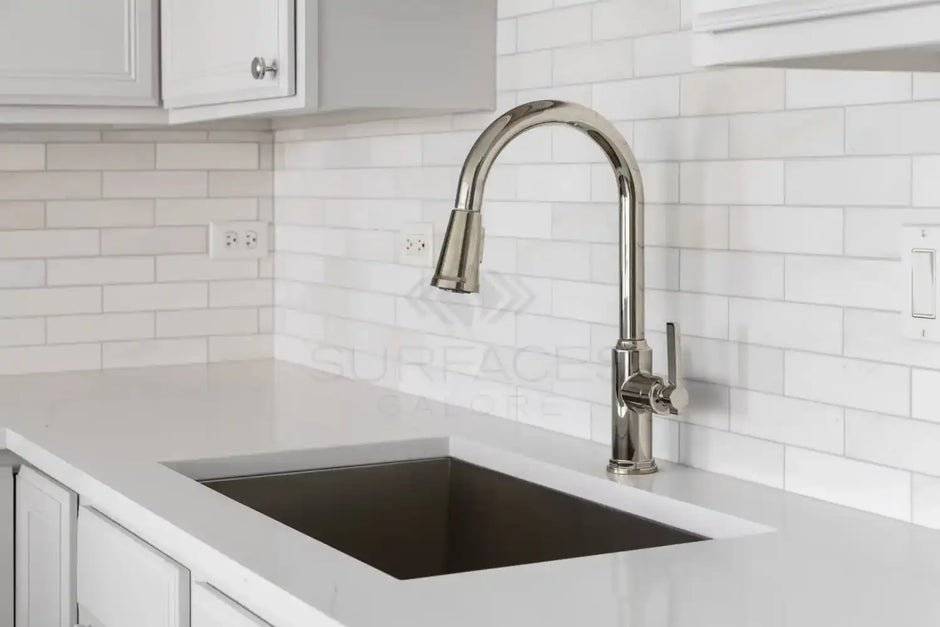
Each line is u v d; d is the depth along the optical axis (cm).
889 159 149
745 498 162
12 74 248
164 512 154
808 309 162
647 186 188
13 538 223
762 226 168
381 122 255
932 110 144
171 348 292
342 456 197
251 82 222
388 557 201
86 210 281
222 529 147
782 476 167
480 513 198
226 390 254
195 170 292
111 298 285
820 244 159
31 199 276
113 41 257
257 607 134
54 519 199
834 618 116
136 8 259
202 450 192
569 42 203
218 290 296
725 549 140
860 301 154
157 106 264
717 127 174
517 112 159
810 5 111
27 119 252
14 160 274
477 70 220
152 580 158
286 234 296
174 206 290
